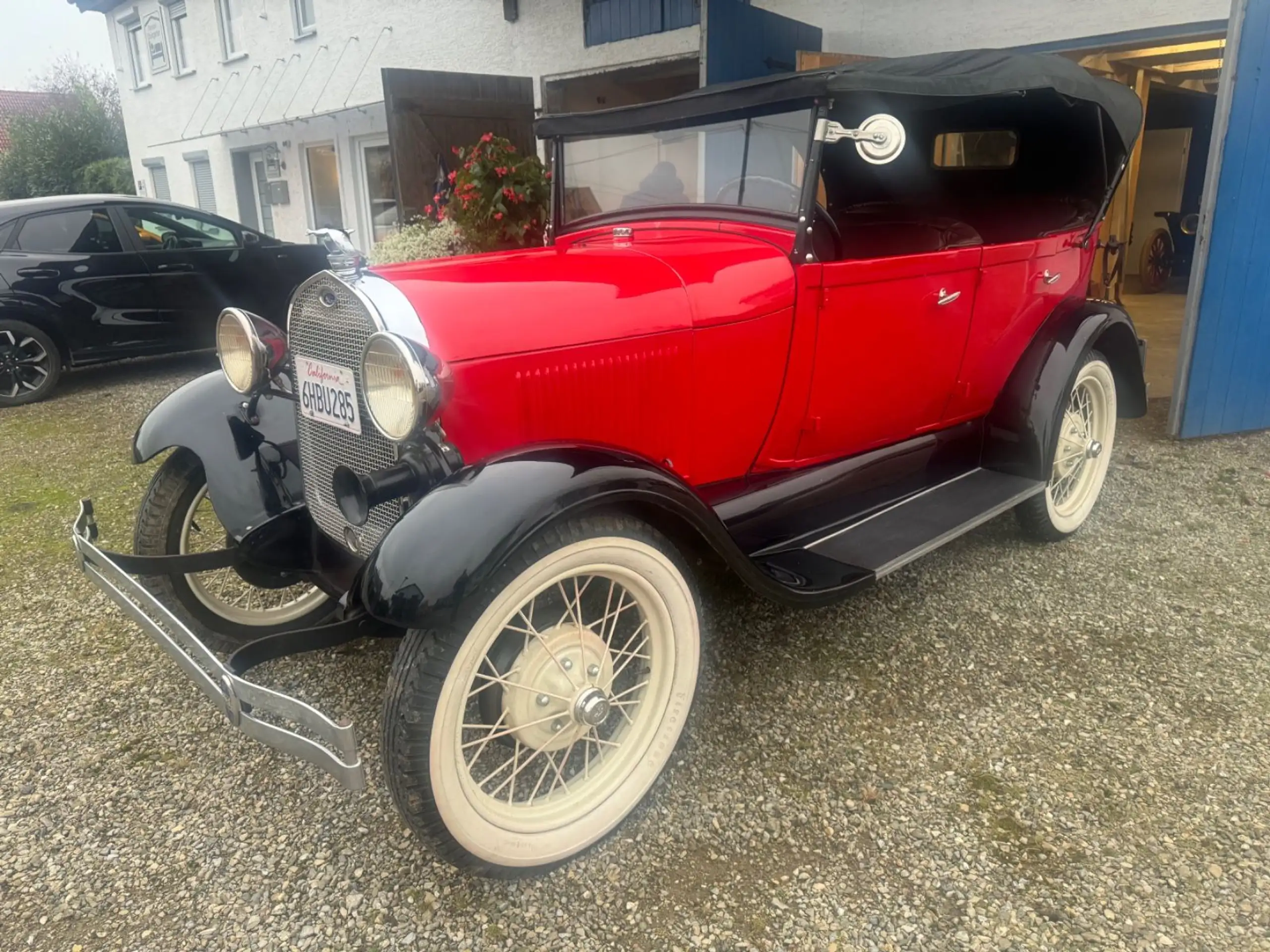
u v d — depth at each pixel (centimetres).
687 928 183
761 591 228
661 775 230
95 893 195
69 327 669
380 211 1260
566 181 329
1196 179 1276
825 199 371
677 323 235
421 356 187
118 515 421
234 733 253
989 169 400
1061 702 258
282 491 265
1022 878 193
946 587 331
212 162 1534
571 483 184
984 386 332
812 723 251
